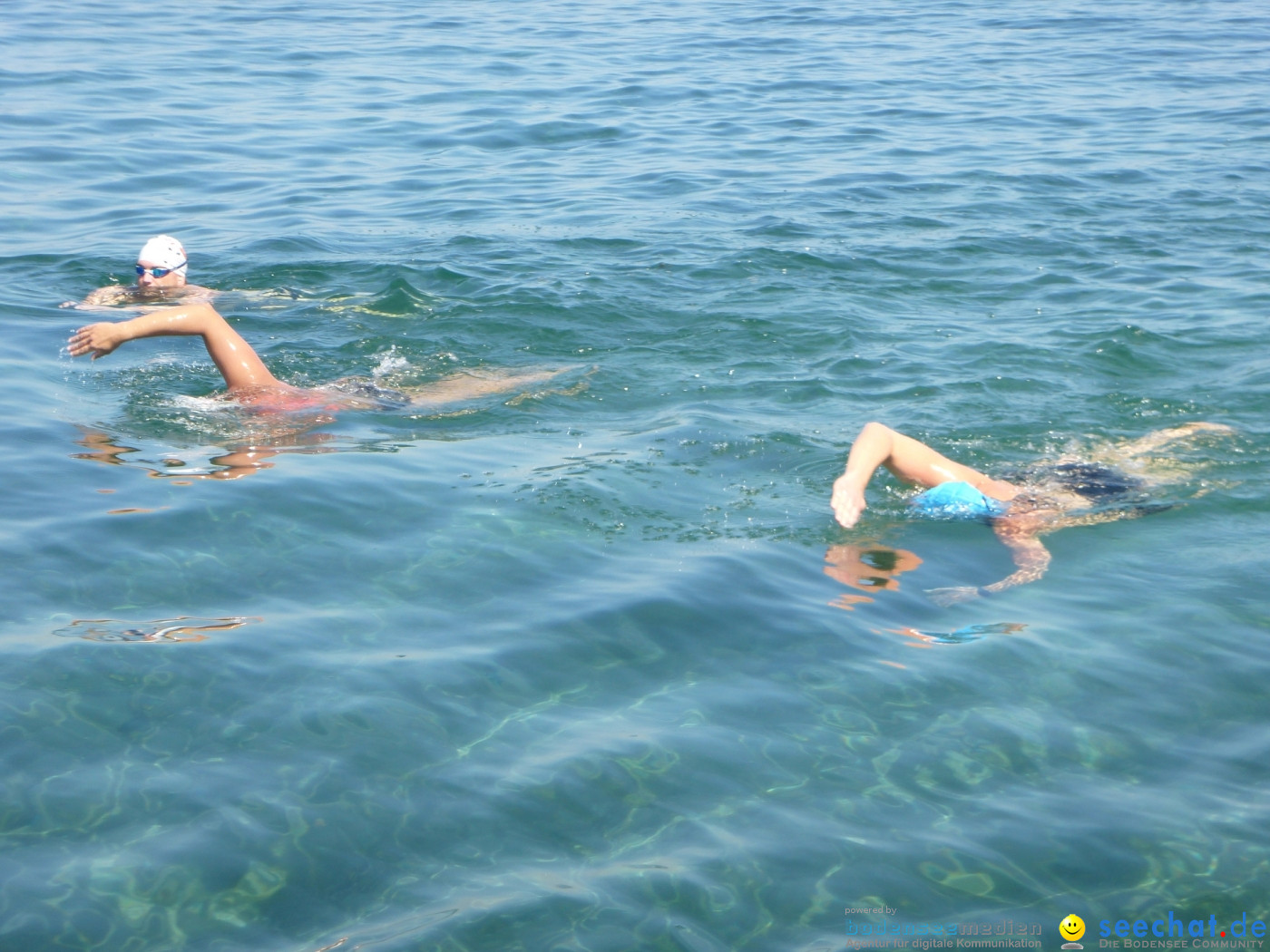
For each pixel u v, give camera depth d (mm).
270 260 10102
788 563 5246
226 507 5461
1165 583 5160
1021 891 3320
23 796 3480
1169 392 7488
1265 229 10977
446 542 5242
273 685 4094
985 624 4770
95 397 6961
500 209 11750
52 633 4312
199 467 5953
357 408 6996
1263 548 5492
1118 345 8211
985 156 13797
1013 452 6645
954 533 5645
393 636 4457
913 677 4352
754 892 3270
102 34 19672
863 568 5242
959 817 3611
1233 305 9008
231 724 3877
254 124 14781
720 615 4742
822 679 4316
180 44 19297
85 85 16031
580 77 18016
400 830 3449
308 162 13359
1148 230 11016
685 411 7102
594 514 5621
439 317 8805
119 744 3740
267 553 5051
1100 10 25328
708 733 3967
